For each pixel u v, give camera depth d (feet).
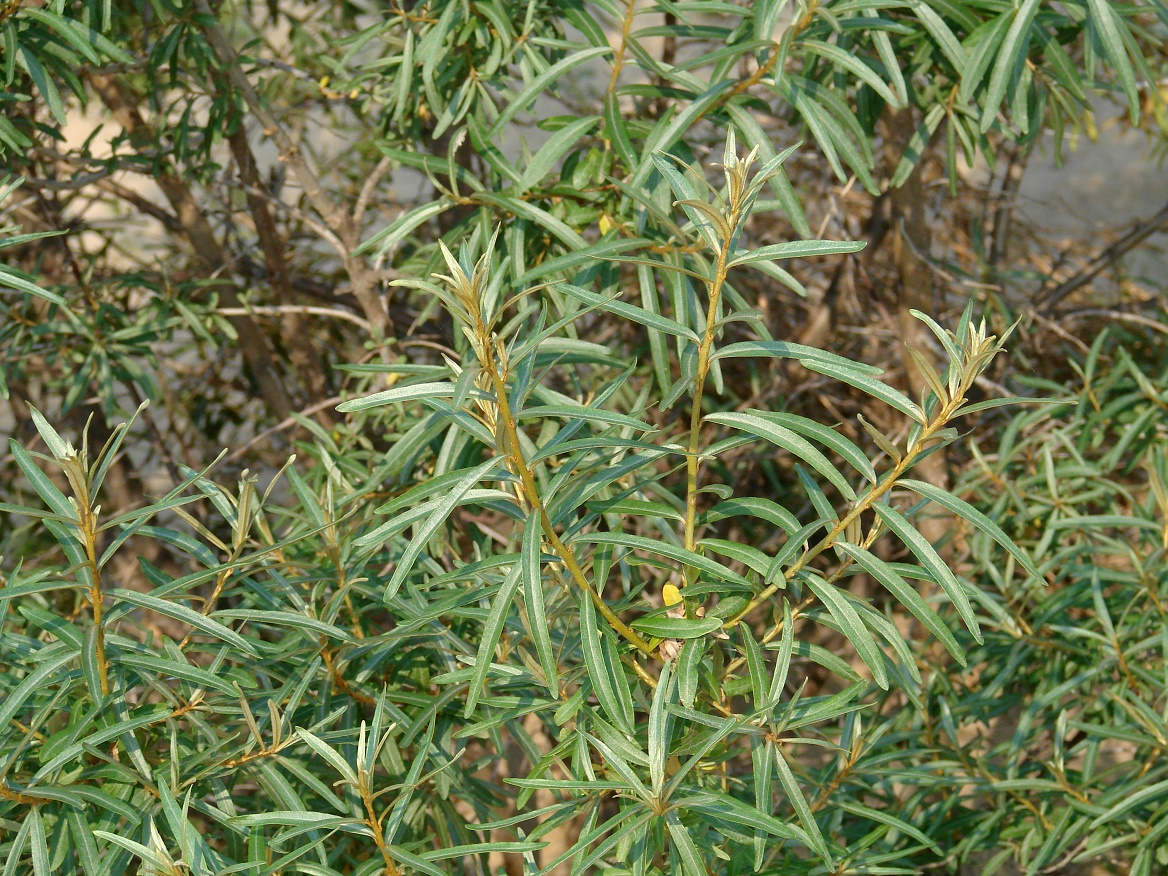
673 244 3.12
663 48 5.42
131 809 2.53
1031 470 4.96
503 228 3.55
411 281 2.28
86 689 2.73
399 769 3.03
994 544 4.45
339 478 3.43
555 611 2.69
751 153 2.38
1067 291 5.99
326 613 2.91
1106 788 3.66
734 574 2.52
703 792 2.50
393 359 4.52
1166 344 5.88
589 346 3.11
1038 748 4.39
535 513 2.42
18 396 5.70
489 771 4.58
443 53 3.50
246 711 2.64
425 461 4.08
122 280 4.87
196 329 4.78
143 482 5.78
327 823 2.52
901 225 5.04
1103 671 3.78
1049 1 3.39
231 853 2.85
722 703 2.67
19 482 6.17
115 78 4.79
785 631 2.52
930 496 2.42
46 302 4.77
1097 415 4.56
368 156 6.29
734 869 2.79
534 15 3.64
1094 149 12.21
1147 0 3.69
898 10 3.57
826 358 2.43
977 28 3.32
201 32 4.06
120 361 4.76
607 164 3.43
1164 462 3.91
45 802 2.58
